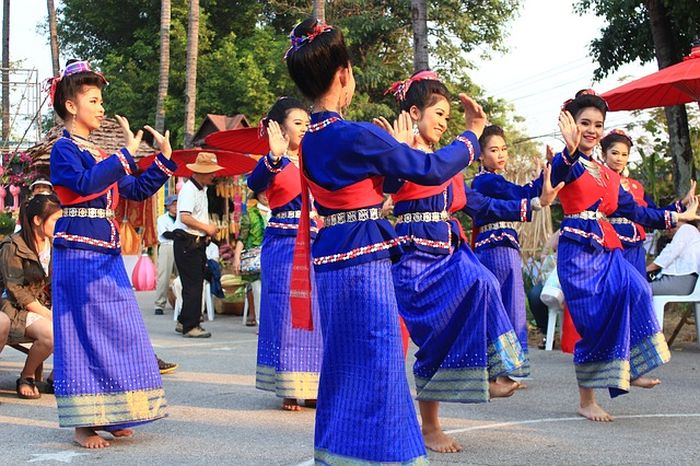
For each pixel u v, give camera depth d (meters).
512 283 6.35
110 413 4.76
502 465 4.29
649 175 12.05
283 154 5.77
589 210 5.43
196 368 7.61
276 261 5.81
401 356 3.38
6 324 6.09
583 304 5.34
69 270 4.76
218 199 16.92
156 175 4.99
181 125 25.23
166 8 23.38
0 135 31.62
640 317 5.32
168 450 4.71
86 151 4.80
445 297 4.55
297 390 5.67
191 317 9.89
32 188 6.71
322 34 3.46
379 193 3.46
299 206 5.82
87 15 28.52
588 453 4.52
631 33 13.25
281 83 25.41
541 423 5.26
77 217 4.80
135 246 7.46
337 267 3.39
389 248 3.45
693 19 10.99
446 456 4.46
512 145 28.48
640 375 5.36
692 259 8.03
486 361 4.49
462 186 4.88
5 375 7.19
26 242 6.31
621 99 8.90
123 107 26.19
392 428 3.30
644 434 4.96
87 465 4.44
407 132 3.89
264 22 30.52
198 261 9.93
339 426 3.38
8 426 5.36
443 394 4.55
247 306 11.36
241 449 4.71
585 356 5.37
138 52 26.61
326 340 3.47
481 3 28.48
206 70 25.56
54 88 4.88
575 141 4.94
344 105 3.55
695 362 7.59
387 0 27.78
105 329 4.78
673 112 12.09
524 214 5.16
